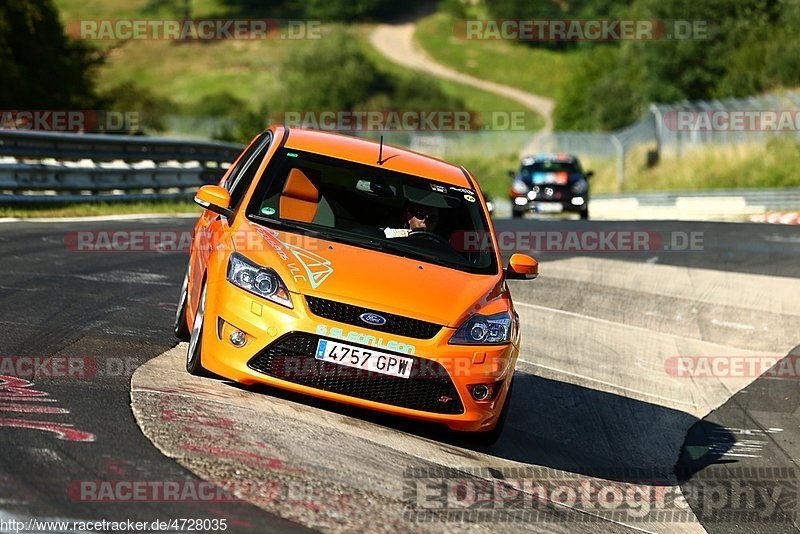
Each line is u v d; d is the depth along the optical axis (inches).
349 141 1048.8
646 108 7268.7
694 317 1675.7
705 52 6973.4
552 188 3914.9
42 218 2112.5
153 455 660.7
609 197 5305.1
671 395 1226.0
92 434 686.5
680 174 5649.6
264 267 818.8
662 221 3115.2
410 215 944.9
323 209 922.7
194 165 3243.1
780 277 2030.0
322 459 713.6
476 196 1007.0
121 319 1111.6
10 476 588.4
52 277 1327.5
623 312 1681.8
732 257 2283.5
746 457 997.8
